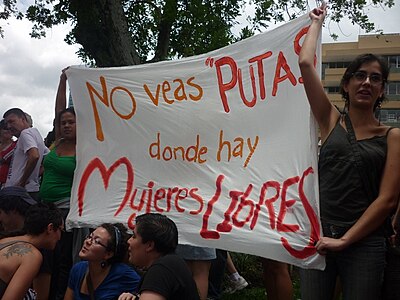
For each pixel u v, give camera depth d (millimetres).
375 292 2139
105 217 2994
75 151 3496
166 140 2965
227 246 2631
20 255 2463
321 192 2297
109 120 3129
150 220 2246
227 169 2764
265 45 2787
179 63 3010
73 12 7582
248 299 4465
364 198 2188
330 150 2250
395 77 28188
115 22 7258
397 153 2150
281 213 2516
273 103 2707
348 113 2295
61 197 3406
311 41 2424
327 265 2271
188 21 9070
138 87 3088
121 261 2654
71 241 3412
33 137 3887
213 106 2873
